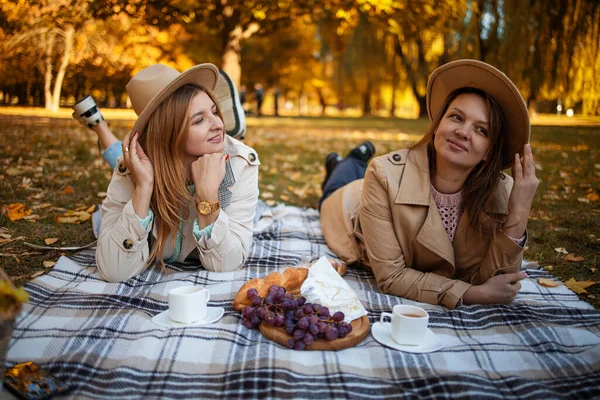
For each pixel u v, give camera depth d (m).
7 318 1.45
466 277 2.75
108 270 2.57
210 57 10.02
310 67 26.84
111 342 1.96
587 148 8.47
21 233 3.38
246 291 2.30
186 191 2.66
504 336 2.18
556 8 9.20
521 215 2.43
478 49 10.82
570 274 3.12
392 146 10.34
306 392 1.72
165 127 2.56
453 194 2.64
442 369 1.87
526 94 10.27
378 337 2.08
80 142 6.71
